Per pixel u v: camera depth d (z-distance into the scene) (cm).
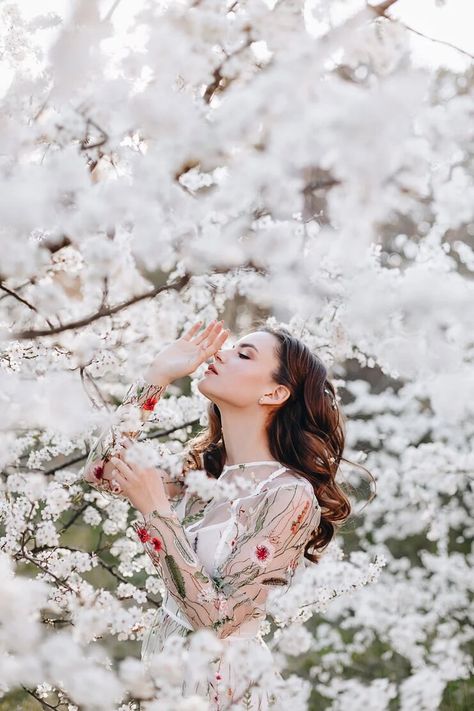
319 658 385
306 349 223
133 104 107
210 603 180
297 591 173
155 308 233
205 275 183
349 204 108
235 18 149
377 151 88
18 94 153
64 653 112
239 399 213
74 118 135
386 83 86
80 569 207
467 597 392
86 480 212
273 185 108
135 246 129
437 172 160
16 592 111
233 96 102
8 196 106
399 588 371
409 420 412
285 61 97
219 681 181
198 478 167
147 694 141
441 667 319
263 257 132
